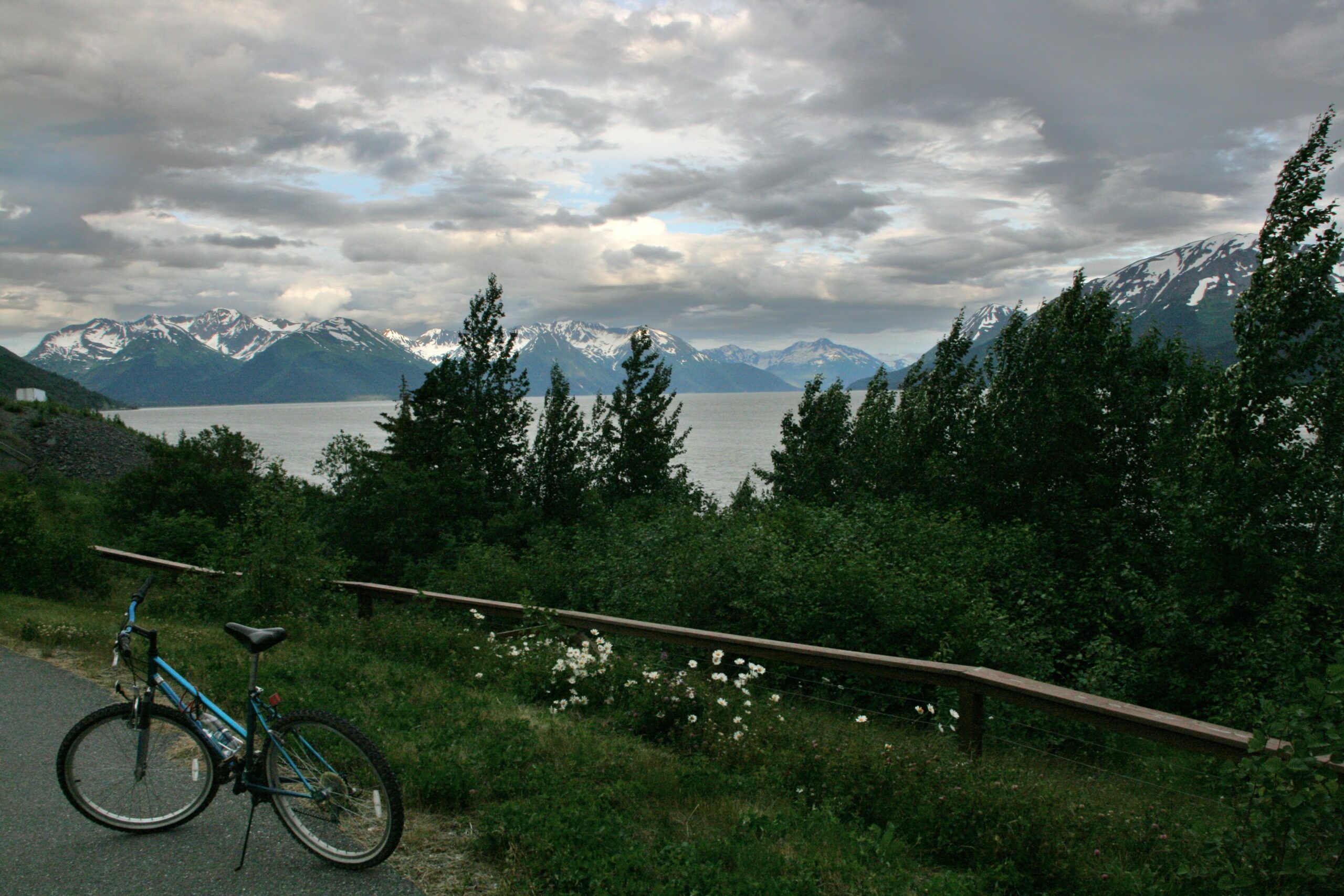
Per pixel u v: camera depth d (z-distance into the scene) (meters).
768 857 4.00
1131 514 17.16
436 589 16.05
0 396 46.16
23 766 4.93
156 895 3.48
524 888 3.60
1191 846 4.27
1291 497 13.11
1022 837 4.32
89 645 8.09
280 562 11.40
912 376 25.52
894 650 9.89
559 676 7.51
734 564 11.15
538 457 32.34
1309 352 13.16
